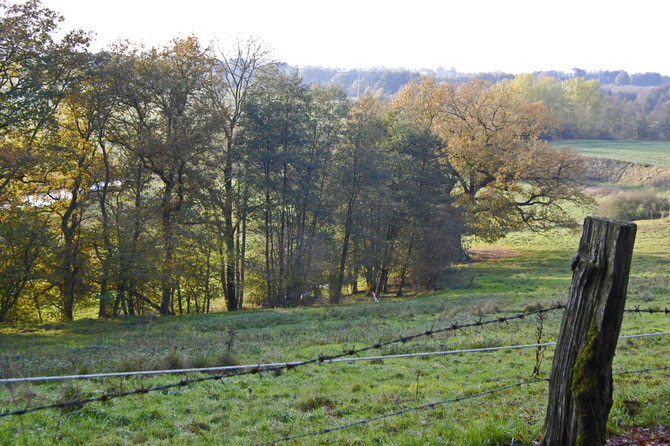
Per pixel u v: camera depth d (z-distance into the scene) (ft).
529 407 25.41
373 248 151.23
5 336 78.43
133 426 26.91
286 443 21.95
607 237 15.37
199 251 125.29
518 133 181.27
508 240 237.45
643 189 268.41
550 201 182.29
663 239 200.34
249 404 30.73
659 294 97.40
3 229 93.91
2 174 93.35
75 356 53.98
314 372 41.63
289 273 138.10
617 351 45.29
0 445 22.75
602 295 15.44
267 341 63.82
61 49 99.45
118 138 112.68
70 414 27.68
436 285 148.97
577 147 371.15
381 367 43.16
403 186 152.05
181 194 117.80
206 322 91.45
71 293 108.47
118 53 109.29
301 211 140.36
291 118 131.64
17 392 31.30
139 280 112.88
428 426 23.50
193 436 24.77
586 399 15.64
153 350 57.41
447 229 150.10
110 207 118.93
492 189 184.44
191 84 116.06
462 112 183.83
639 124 439.22
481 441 20.22
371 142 145.07
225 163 128.98
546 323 64.13
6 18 93.45
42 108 95.61
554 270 165.07
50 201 112.78
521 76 390.21
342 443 21.94
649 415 22.34
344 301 153.99
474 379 37.04
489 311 83.05
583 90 422.82
